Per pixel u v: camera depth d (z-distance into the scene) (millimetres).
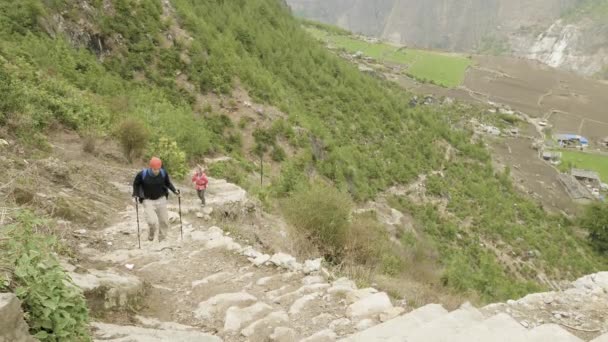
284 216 14195
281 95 42625
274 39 59781
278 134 33781
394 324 5723
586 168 82688
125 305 6426
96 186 12969
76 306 4633
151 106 26844
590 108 120312
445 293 12961
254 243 11711
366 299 6977
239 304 6918
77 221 10016
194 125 26531
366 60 147000
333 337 5848
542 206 62000
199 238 10305
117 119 20641
